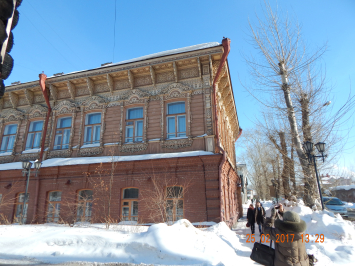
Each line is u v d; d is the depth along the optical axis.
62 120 14.96
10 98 15.90
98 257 6.05
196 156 11.13
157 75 13.54
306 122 12.66
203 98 12.48
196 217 10.70
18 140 15.44
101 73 13.88
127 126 13.45
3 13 2.84
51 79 14.83
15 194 13.87
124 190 12.27
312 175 11.63
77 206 12.38
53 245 6.75
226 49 12.04
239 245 8.26
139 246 6.15
